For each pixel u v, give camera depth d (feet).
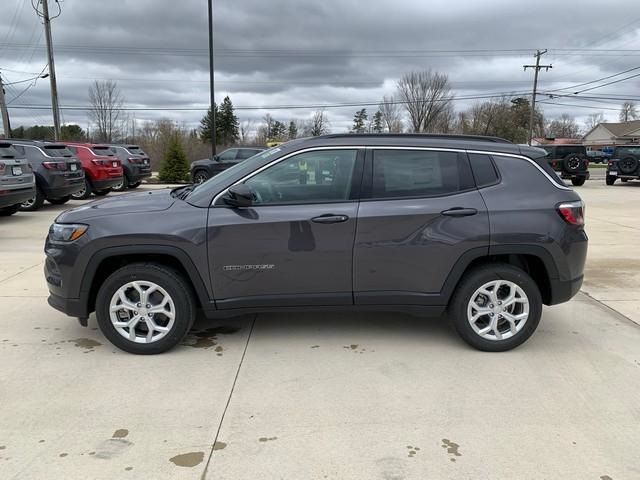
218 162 69.56
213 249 12.49
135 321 12.84
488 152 13.16
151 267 12.63
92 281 12.80
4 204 32.55
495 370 12.26
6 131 91.61
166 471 8.52
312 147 12.89
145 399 10.81
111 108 146.00
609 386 11.52
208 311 12.93
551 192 13.05
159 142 132.87
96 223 12.56
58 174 40.57
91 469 8.55
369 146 12.98
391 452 9.07
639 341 14.08
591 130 327.26
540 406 10.64
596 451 9.13
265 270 12.69
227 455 8.95
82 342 13.76
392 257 12.75
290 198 12.82
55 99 84.53
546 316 16.05
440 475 8.46
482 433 9.66
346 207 12.67
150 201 13.55
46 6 81.46
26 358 12.75
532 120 173.99
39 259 23.44
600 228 33.06
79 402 10.66
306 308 13.11
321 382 11.62
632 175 72.79
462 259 12.77
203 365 12.43
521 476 8.45
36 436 9.46
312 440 9.40
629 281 20.06
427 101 185.68
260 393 11.10
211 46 71.87
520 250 12.73
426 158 13.01
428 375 11.99
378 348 13.51
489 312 13.12
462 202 12.75
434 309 13.10
